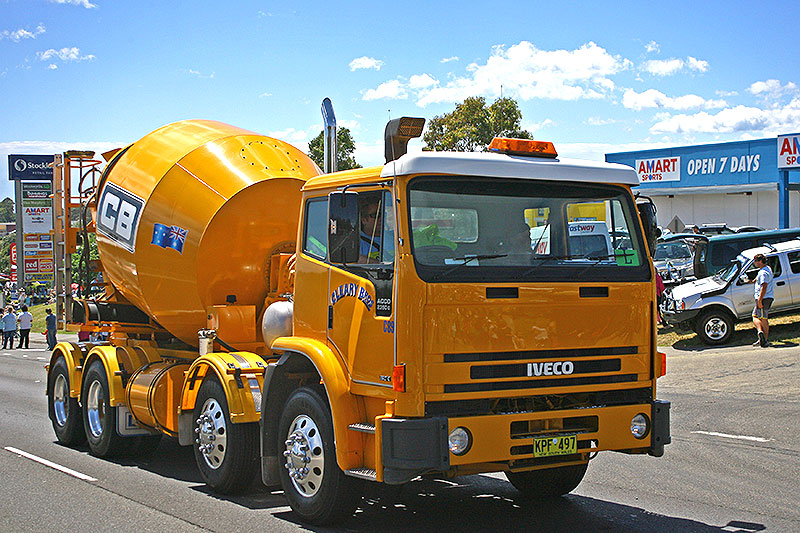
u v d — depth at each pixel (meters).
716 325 20.36
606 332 6.53
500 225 6.33
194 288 9.08
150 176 9.64
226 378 7.83
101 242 10.31
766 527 6.78
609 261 6.62
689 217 39.47
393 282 6.09
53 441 11.52
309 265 7.17
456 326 6.02
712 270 23.53
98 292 11.30
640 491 8.09
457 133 32.00
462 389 6.03
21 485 8.66
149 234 9.45
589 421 6.50
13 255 80.69
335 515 6.76
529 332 6.23
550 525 6.92
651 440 6.70
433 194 6.15
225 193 9.01
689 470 8.97
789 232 23.55
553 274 6.34
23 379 21.02
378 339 6.24
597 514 7.27
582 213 6.62
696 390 14.98
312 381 7.50
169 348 10.15
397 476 5.94
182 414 8.48
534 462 6.41
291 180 9.19
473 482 8.68
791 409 12.66
